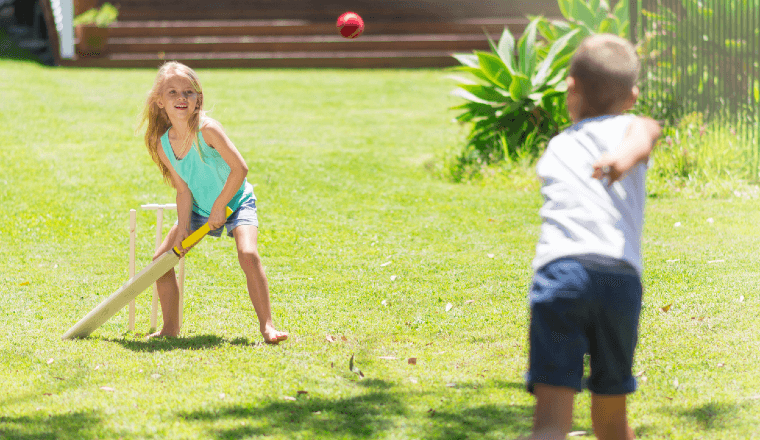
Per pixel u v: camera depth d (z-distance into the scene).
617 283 4.16
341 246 11.42
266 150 18.05
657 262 9.94
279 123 21.28
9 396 6.09
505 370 6.65
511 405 5.87
